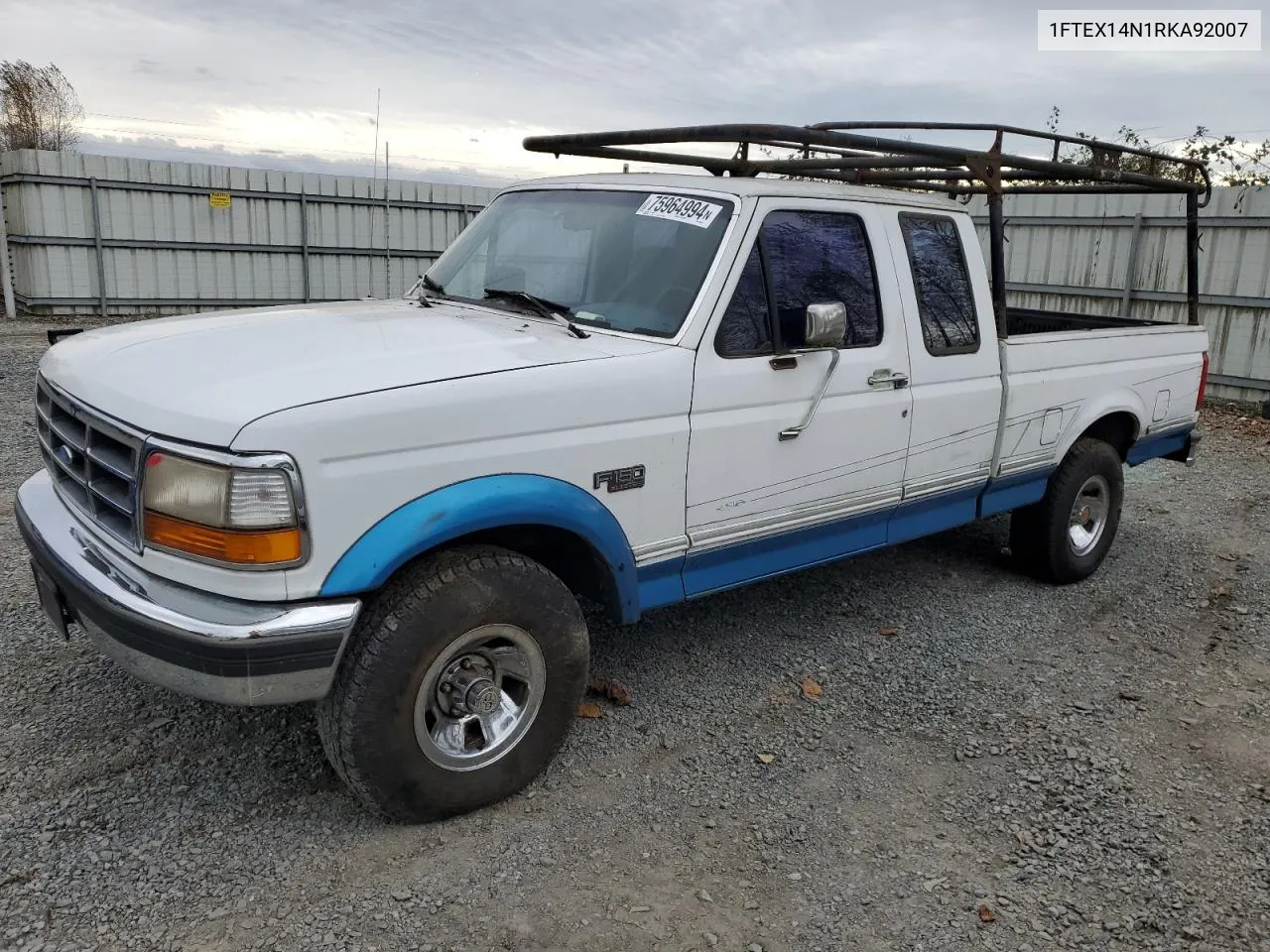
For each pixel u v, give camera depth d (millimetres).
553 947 2645
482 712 3074
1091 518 5793
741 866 3029
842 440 4094
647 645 4641
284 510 2615
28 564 5133
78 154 15258
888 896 2916
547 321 3777
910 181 6176
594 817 3244
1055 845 3195
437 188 18266
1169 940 2781
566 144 4473
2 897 2715
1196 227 6133
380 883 2863
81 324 15070
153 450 2715
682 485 3557
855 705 4121
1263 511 7480
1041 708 4156
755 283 3738
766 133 3637
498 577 3055
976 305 4695
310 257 17406
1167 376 5965
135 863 2891
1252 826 3342
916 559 6094
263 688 2684
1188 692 4375
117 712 3727
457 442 2932
